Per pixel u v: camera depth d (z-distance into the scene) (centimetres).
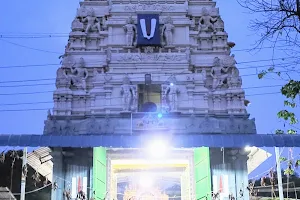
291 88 1200
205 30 4053
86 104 3747
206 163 3388
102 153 3547
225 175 3462
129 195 4672
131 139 2917
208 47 4019
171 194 4947
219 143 2889
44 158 3678
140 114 3556
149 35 3894
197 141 2908
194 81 3781
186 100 3709
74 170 3469
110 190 3625
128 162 3834
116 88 3738
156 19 3959
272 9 1066
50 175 4041
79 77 3844
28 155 3491
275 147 2811
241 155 3484
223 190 3412
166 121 3525
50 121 3534
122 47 3925
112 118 3591
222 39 4025
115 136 2938
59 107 3694
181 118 3547
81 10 4103
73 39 3994
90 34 4012
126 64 3812
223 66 3884
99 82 3781
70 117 3634
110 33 3956
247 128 3516
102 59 3922
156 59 3828
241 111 3700
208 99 3769
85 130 3491
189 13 4100
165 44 3925
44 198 4275
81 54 3950
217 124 3509
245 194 3409
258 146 2820
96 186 3338
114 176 4062
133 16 4009
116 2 4059
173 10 4038
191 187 3644
